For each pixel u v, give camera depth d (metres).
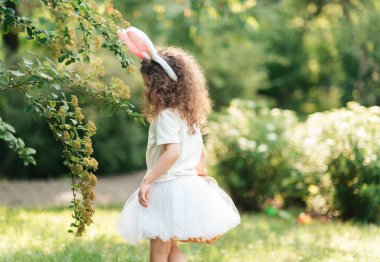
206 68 13.43
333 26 13.27
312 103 17.16
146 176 3.03
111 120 10.88
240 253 4.66
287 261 4.38
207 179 3.27
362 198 6.38
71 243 4.78
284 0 14.51
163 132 3.03
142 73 3.18
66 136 2.91
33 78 2.75
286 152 7.12
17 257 4.21
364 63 12.39
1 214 6.29
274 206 7.54
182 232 2.98
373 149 6.35
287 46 16.78
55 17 2.84
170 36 12.18
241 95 14.02
